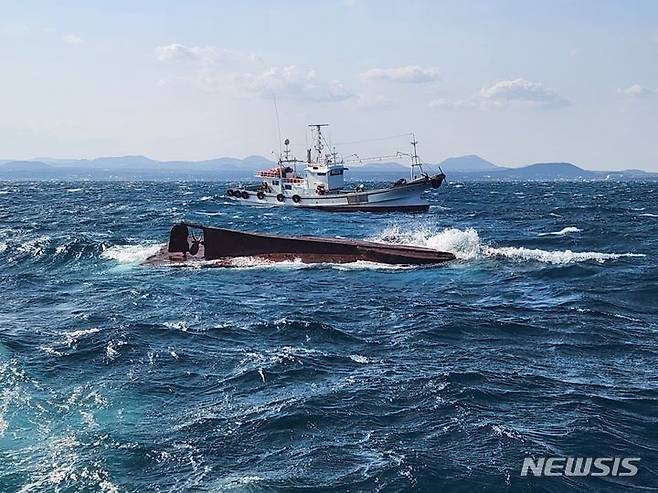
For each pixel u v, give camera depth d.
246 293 28.09
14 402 14.76
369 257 35.03
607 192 147.38
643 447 12.87
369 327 22.20
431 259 34.50
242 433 13.38
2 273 33.66
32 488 11.19
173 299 26.44
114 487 11.24
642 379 16.73
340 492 11.12
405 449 12.63
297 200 80.88
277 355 18.47
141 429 13.53
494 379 16.56
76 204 93.44
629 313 23.78
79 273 33.28
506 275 31.38
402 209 73.88
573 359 18.47
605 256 35.53
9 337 20.14
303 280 31.08
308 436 13.26
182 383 16.27
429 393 15.51
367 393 15.51
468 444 12.89
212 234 36.62
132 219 64.31
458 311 24.28
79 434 13.24
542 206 87.88
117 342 19.41
